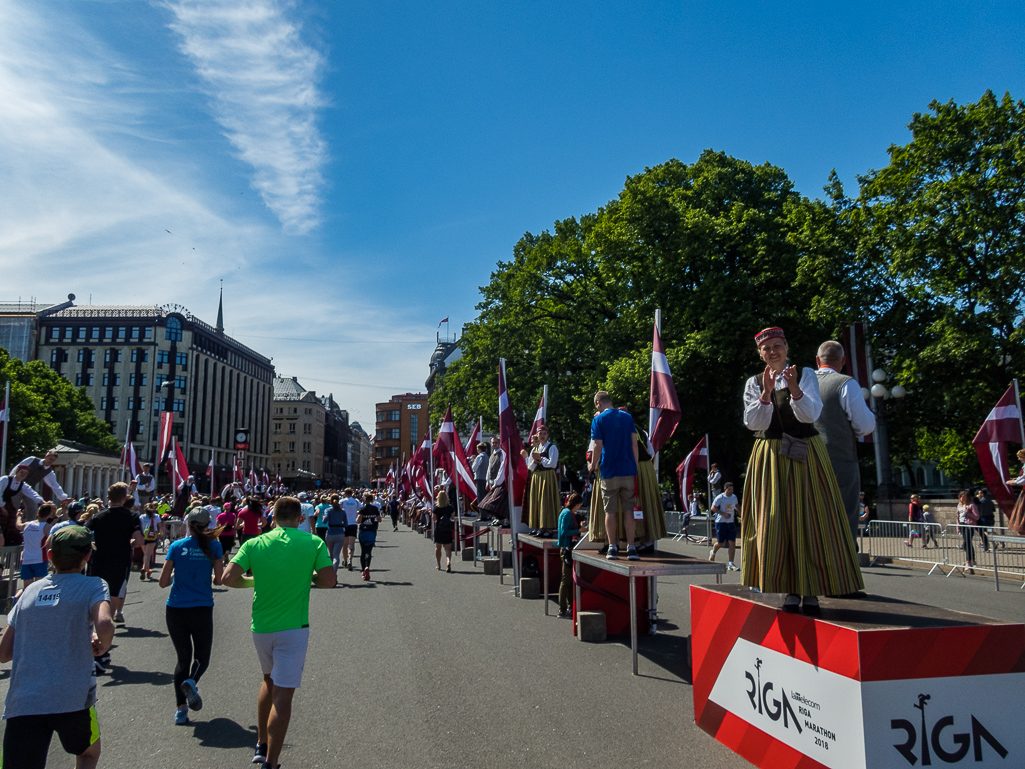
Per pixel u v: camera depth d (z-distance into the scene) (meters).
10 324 99.62
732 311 27.19
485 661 7.47
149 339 100.31
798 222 26.88
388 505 55.19
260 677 7.17
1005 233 22.77
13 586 12.06
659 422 9.86
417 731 5.32
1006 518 15.49
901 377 24.55
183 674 5.81
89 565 8.77
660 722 5.41
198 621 5.96
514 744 5.00
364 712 5.80
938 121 24.00
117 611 8.83
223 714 5.98
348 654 7.92
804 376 4.03
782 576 3.97
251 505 17.95
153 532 16.38
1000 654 3.51
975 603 11.15
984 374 23.64
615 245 30.19
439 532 16.81
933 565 16.08
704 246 28.08
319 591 13.20
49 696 3.60
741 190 30.73
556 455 12.23
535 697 6.12
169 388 100.31
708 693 4.94
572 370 34.00
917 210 23.83
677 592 12.56
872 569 16.73
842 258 25.00
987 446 15.76
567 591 10.24
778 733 4.05
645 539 7.43
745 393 4.31
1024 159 22.33
